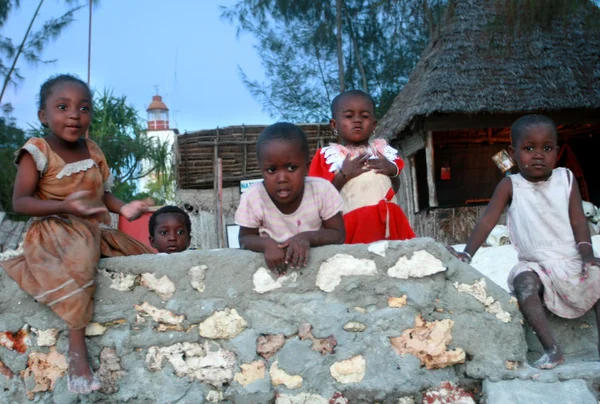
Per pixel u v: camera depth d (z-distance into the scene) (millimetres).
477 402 2992
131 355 3004
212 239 11102
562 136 14086
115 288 3031
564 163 14055
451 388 3006
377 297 3039
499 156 3902
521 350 3023
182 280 3039
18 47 13320
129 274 3039
